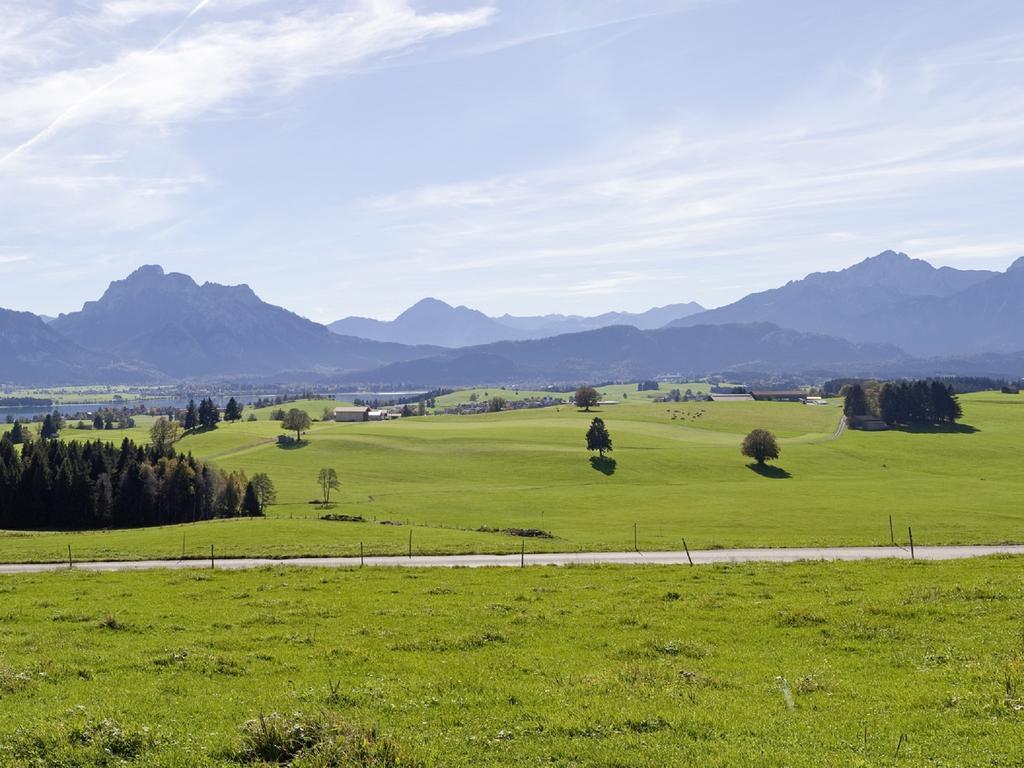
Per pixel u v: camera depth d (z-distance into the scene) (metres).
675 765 16.20
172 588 45.31
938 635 28.06
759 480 177.62
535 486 168.88
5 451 155.88
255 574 50.75
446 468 195.75
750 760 16.22
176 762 16.67
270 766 16.17
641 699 21.00
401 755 16.34
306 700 21.39
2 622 35.12
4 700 21.77
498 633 30.59
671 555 62.09
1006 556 49.69
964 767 15.73
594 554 64.25
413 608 36.97
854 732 17.98
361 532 87.50
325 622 33.97
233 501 147.75
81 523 140.25
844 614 31.98
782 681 22.88
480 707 20.67
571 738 18.05
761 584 42.28
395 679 24.03
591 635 30.69
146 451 170.12
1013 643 26.25
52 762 16.73
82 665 26.19
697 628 31.45
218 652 28.03
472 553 65.81
